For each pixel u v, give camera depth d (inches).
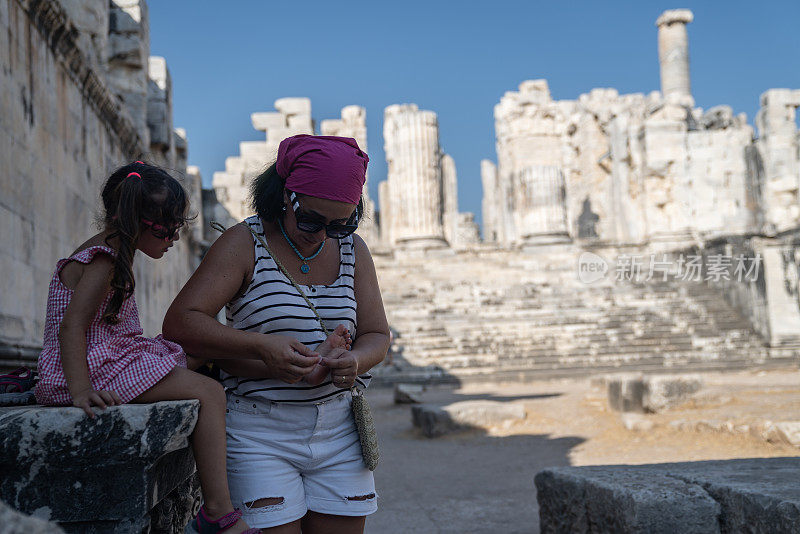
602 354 815.1
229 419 99.1
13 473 88.4
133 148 561.6
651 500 142.5
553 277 1035.3
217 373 106.1
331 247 107.2
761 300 846.5
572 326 876.6
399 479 325.7
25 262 309.3
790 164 1159.6
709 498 143.9
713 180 1157.7
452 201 1860.2
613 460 342.6
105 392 89.7
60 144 370.9
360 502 103.3
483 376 757.3
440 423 448.1
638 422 405.1
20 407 95.8
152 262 621.0
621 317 904.3
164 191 93.7
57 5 336.2
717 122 1327.5
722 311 908.6
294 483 98.9
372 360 102.9
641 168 1173.1
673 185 1152.2
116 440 88.0
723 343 834.8
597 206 1438.2
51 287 96.7
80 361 90.4
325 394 100.3
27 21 317.4
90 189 434.0
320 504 101.6
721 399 457.1
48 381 93.3
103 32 505.0
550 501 185.0
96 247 92.7
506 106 1520.7
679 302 936.3
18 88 304.7
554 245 1114.7
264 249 100.3
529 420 469.4
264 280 99.5
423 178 1159.6
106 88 451.2
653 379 450.9
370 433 103.6
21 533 52.0
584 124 1467.8
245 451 97.0
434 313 917.8
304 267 102.5
